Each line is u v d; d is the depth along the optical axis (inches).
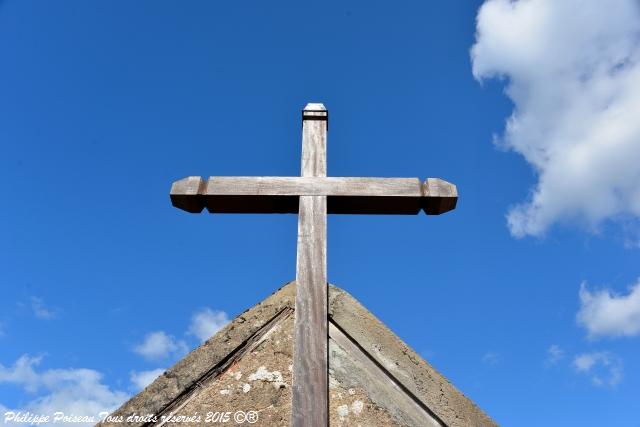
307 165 172.7
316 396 138.1
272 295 165.2
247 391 147.5
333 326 159.5
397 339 158.9
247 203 168.7
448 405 150.0
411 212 172.9
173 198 167.6
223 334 157.4
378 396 148.9
